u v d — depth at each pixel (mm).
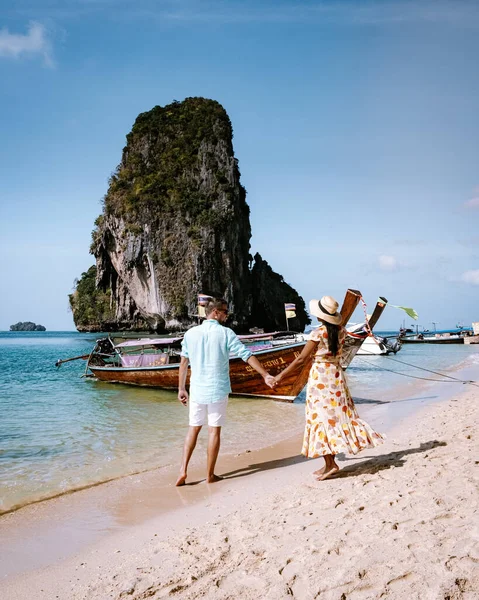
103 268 95562
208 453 5004
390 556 2580
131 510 4289
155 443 7199
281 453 6316
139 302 87875
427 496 3465
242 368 11523
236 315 83375
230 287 82500
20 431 8164
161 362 15352
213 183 85375
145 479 5320
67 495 4832
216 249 81750
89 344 62969
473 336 41438
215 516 3920
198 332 4965
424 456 4848
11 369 22250
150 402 11969
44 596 2756
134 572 2932
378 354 25625
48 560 3311
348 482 4230
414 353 29875
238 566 2789
